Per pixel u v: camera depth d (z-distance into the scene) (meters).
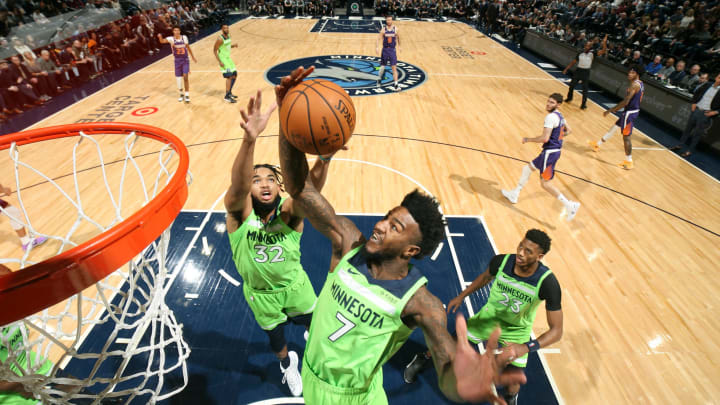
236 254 2.57
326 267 4.27
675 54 10.52
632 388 3.18
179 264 4.25
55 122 7.75
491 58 14.07
